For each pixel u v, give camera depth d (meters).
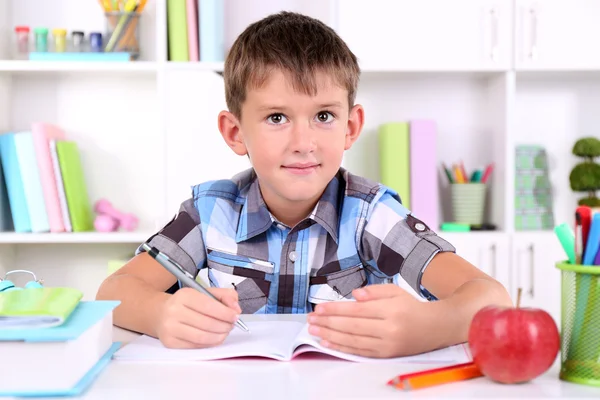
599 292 0.63
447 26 2.31
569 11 2.31
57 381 0.60
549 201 2.26
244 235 1.18
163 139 2.10
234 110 1.10
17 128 2.34
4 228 2.21
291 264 1.17
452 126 2.36
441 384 0.63
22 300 0.69
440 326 0.76
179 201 2.10
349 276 1.17
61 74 2.26
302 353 0.76
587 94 2.36
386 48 2.32
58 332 0.61
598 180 2.20
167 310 0.79
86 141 2.36
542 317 0.64
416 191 2.14
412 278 1.08
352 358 0.73
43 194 2.13
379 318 0.74
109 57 2.14
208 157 2.11
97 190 2.36
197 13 2.14
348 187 1.20
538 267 2.12
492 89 2.29
